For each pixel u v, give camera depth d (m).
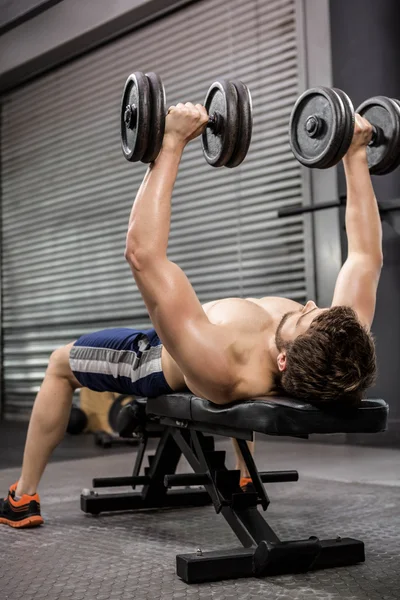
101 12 5.20
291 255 4.33
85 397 4.38
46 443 2.01
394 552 1.68
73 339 5.64
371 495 2.34
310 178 4.22
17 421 5.77
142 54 5.21
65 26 5.46
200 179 4.84
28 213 6.05
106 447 3.79
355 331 1.43
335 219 4.08
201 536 1.87
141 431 2.20
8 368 6.18
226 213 4.68
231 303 1.66
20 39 5.82
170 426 2.01
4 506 2.02
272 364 1.57
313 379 1.41
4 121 6.25
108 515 2.12
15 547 1.76
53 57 5.68
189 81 4.95
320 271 4.16
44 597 1.37
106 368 1.94
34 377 5.96
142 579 1.49
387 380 3.98
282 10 4.43
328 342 1.41
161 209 1.56
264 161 4.50
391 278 4.02
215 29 4.80
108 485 2.14
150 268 1.52
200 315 1.53
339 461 3.09
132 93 1.61
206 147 1.76
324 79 4.18
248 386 1.53
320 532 1.87
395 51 4.31
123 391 1.98
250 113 1.67
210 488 1.71
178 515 2.13
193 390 1.66
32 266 6.01
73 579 1.49
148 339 1.89
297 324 1.51
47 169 5.89
